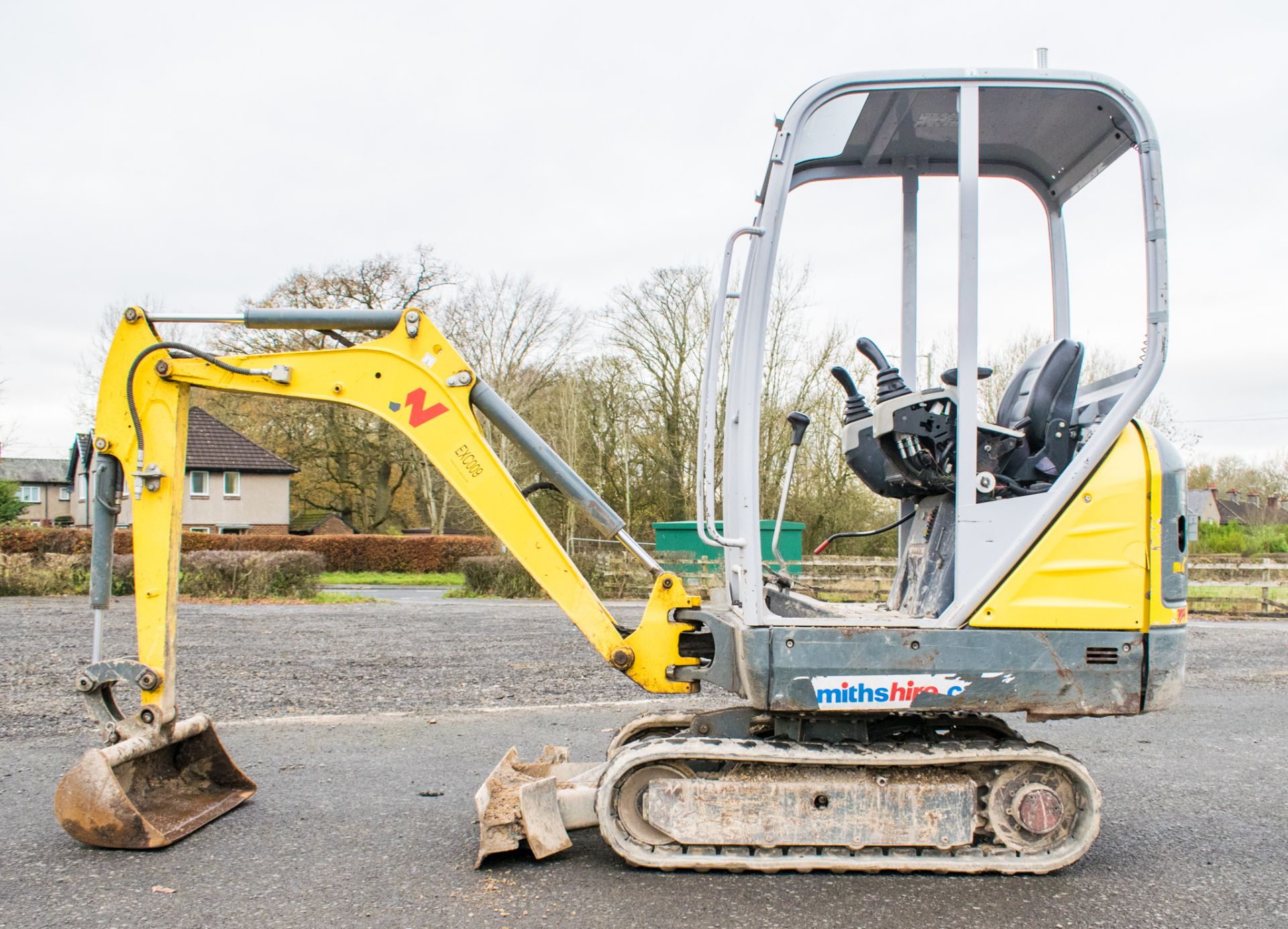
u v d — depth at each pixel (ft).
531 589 60.70
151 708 14.08
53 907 10.99
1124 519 12.20
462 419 14.20
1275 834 14.62
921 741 13.32
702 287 89.61
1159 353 12.19
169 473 14.32
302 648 32.40
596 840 13.74
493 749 18.99
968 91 12.41
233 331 73.41
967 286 12.32
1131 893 12.01
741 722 14.05
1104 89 12.46
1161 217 12.22
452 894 11.55
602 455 98.63
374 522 130.21
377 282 112.88
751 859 12.26
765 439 67.36
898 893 11.85
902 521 15.88
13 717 20.94
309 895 11.45
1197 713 24.61
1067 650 12.04
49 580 54.65
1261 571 62.95
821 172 15.64
